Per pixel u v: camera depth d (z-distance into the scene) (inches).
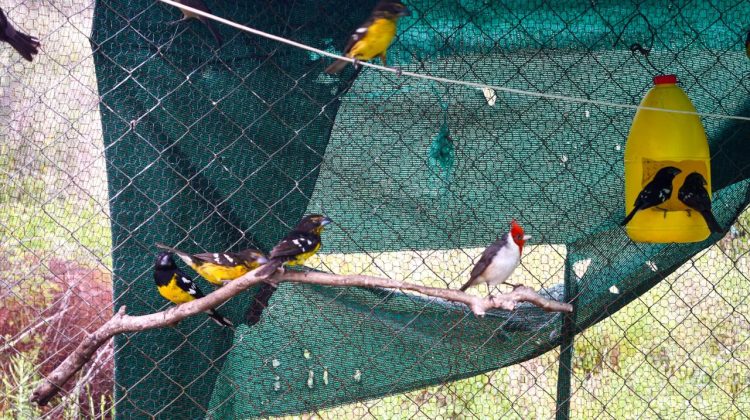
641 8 130.9
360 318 126.6
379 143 126.9
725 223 133.8
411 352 127.5
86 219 127.4
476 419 141.6
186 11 116.6
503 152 129.3
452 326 128.0
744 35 133.1
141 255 120.8
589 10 129.9
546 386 145.2
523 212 129.8
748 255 148.2
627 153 128.6
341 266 129.1
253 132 123.7
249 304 124.5
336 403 126.6
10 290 127.0
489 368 129.4
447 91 127.7
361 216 126.6
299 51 124.5
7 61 124.0
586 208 131.0
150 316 113.0
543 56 129.5
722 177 133.5
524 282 135.6
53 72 125.0
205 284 123.8
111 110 118.6
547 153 130.1
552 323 130.3
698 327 149.9
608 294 131.7
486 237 129.1
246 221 123.8
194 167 121.9
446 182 128.1
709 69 132.7
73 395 135.9
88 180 127.0
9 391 135.1
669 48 131.9
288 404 125.7
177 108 121.2
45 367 137.8
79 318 135.9
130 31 119.9
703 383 147.3
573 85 130.3
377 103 126.7
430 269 127.5
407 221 127.4
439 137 127.9
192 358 122.8
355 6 125.6
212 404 123.8
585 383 144.4
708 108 133.1
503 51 128.7
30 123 124.3
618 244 131.5
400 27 126.6
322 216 114.7
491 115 128.9
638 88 131.6
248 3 122.7
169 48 120.8
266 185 124.3
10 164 124.5
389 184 127.0
